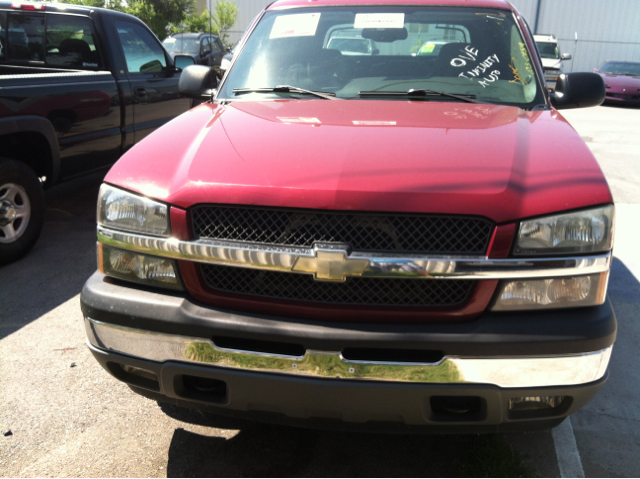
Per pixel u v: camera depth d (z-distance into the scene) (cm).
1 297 362
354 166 188
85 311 202
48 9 510
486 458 217
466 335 172
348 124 228
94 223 511
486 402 177
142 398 263
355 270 174
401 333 174
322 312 180
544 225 175
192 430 241
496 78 287
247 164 194
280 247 178
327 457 225
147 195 195
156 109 578
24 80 399
